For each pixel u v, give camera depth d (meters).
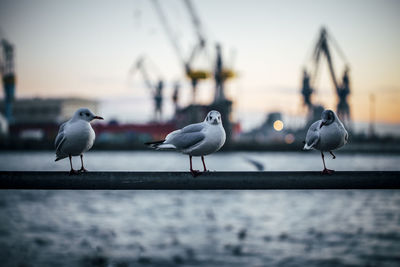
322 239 18.08
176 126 107.81
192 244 16.70
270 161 86.00
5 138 112.94
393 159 95.19
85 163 80.88
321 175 4.61
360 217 23.92
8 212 25.27
